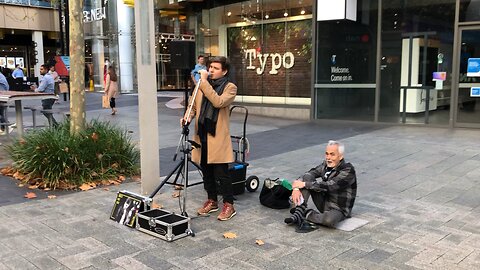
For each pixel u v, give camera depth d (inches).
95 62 988.6
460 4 421.7
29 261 148.7
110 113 590.2
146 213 179.2
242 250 158.4
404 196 222.7
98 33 968.3
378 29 469.1
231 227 181.9
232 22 604.7
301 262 148.2
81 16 256.1
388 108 475.5
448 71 436.5
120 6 908.6
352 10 468.4
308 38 515.5
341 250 157.8
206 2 657.0
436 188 236.1
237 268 143.7
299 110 530.0
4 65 1352.1
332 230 177.9
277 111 551.2
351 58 489.1
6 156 314.8
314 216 179.9
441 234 172.4
